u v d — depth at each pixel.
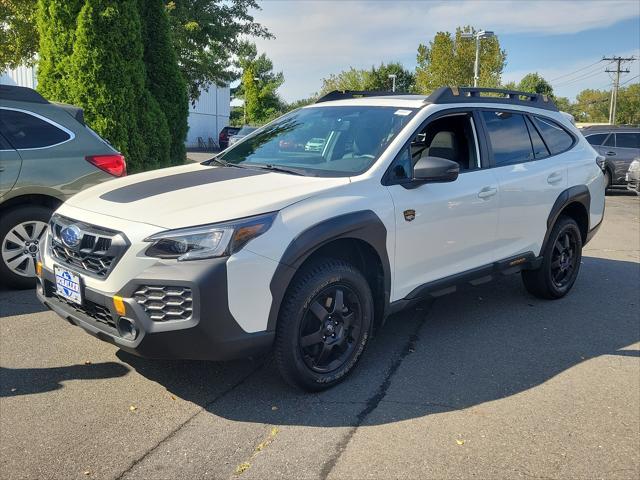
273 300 3.25
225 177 3.91
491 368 4.14
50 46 8.71
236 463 2.91
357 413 3.43
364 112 4.55
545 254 5.41
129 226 3.21
